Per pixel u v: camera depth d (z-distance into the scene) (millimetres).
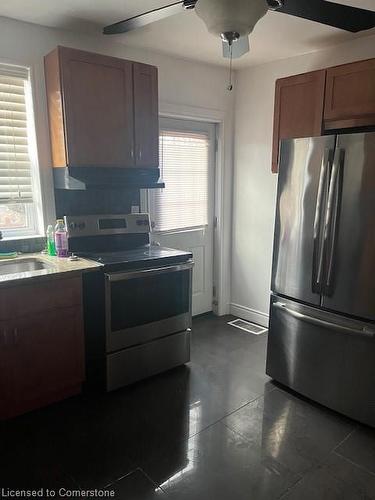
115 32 1925
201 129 3455
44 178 2578
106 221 2729
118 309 2391
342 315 2178
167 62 3012
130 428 2113
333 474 1794
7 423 2133
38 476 1766
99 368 2465
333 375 2238
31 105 2463
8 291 1985
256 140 3383
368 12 1580
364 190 1990
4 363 2053
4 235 2553
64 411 2264
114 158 2516
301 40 2650
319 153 2156
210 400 2395
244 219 3609
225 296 3857
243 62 3184
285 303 2459
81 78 2312
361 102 2316
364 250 2027
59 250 2492
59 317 2203
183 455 1909
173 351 2738
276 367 2564
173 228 3406
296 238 2334
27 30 2367
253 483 1733
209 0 1342
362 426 2158
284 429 2119
